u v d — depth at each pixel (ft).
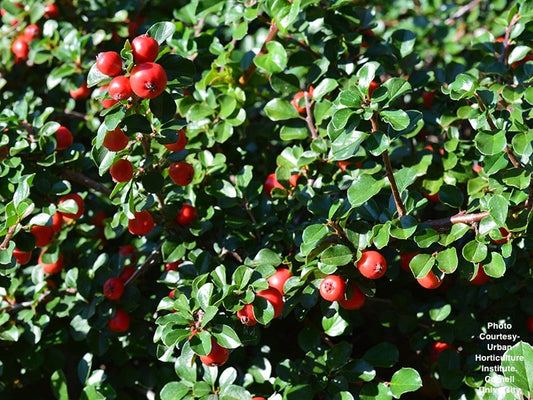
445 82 1.52
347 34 1.50
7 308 1.47
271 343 1.50
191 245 1.44
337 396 1.35
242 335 1.32
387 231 1.29
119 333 1.45
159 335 1.32
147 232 1.38
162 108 1.29
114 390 1.42
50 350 1.50
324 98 1.51
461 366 1.43
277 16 1.45
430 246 1.34
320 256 1.31
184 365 1.34
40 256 1.50
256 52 1.53
